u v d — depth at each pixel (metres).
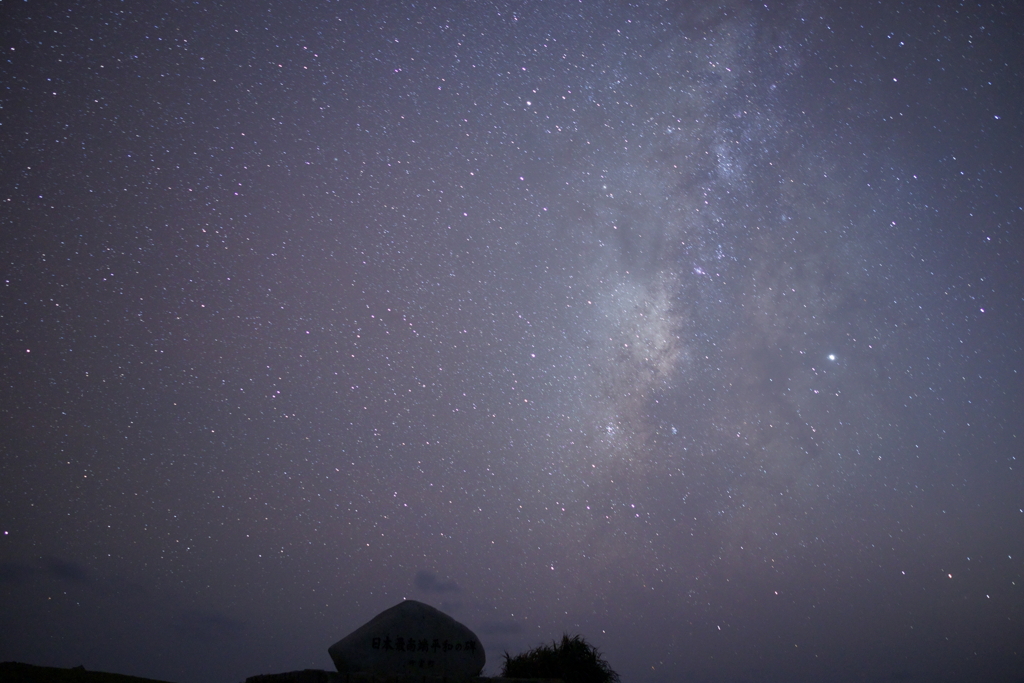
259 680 4.86
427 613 5.09
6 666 5.00
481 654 5.18
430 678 4.59
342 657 4.76
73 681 4.86
